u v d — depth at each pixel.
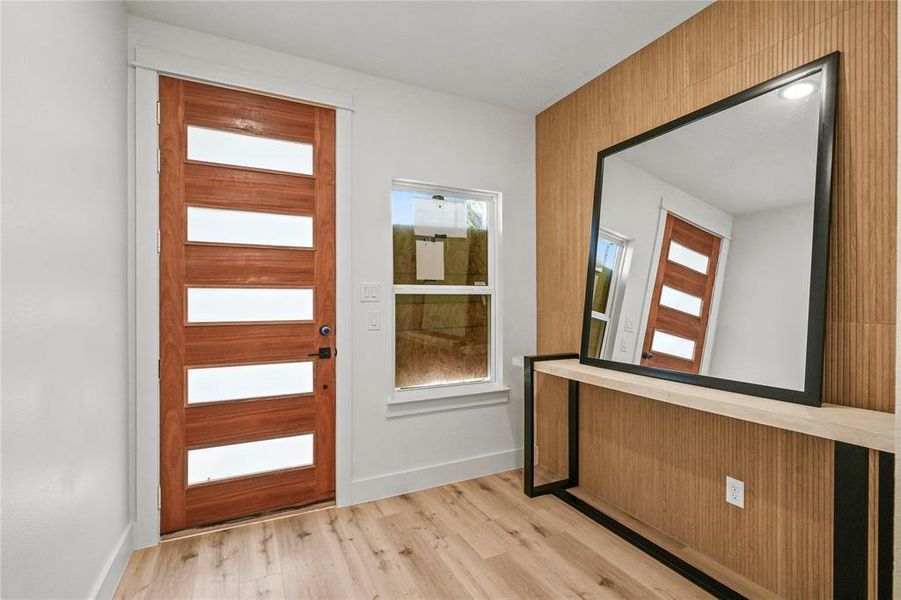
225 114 2.29
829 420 1.32
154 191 2.11
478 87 2.80
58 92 1.30
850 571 1.36
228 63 2.27
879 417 1.35
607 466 2.55
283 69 2.40
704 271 1.93
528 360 2.61
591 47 2.35
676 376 1.97
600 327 2.46
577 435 2.76
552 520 2.34
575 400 2.75
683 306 2.00
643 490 2.32
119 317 1.91
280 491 2.41
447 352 2.99
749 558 1.81
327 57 2.45
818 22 1.61
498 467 3.03
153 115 2.11
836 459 1.39
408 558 1.99
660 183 2.18
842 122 1.54
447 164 2.88
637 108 2.38
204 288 2.25
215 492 2.26
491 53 2.40
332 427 2.53
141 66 2.07
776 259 1.67
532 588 1.78
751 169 1.79
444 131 2.87
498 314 3.09
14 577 1.03
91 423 1.54
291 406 2.43
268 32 2.21
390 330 2.69
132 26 2.07
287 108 2.43
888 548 1.28
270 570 1.90
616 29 2.19
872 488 1.42
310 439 2.48
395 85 2.71
